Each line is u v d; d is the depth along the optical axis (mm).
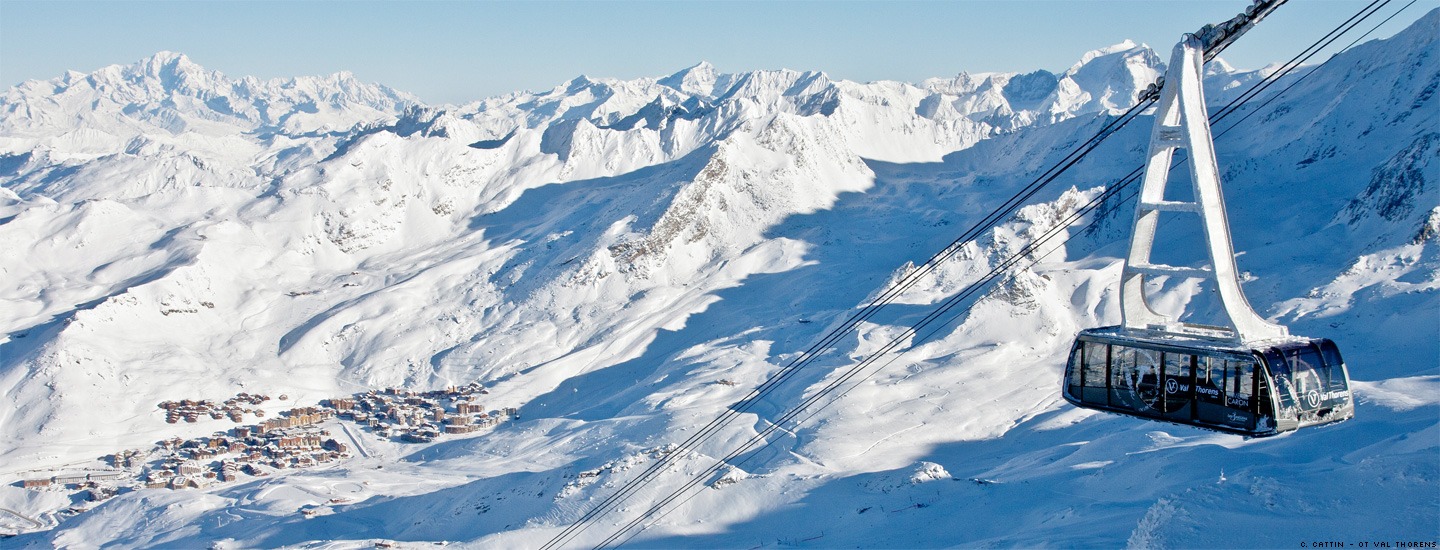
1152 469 91062
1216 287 33438
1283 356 33281
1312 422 33969
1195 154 31969
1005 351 199125
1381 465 52812
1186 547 47812
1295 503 49531
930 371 189250
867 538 85875
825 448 146625
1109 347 37125
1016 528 77875
